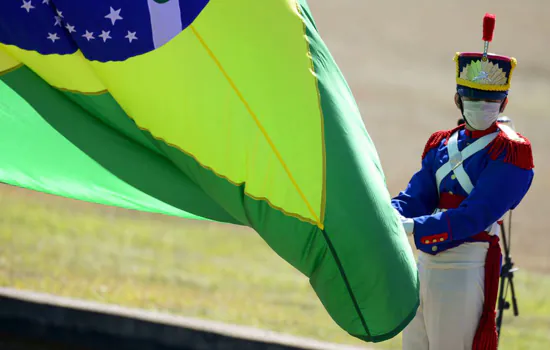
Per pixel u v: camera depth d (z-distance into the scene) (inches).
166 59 625.3
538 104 2458.2
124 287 1067.9
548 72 2829.7
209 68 627.2
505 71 680.4
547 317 1080.2
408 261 640.4
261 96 626.5
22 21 626.5
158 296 1048.2
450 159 705.0
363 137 654.5
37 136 721.6
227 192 638.5
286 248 639.8
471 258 689.0
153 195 666.2
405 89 2517.2
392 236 633.0
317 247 631.8
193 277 1147.3
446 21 3368.6
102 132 654.5
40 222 1334.9
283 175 626.5
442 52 2984.7
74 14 620.1
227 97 627.2
